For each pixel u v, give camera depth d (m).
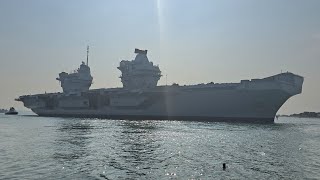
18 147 31.92
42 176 19.70
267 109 73.81
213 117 80.06
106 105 99.94
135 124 69.81
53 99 115.88
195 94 79.44
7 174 20.02
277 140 41.16
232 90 73.12
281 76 69.19
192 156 27.75
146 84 101.38
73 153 28.56
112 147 32.84
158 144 35.66
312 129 67.38
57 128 58.47
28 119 99.31
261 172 21.77
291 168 23.19
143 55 103.50
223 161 25.50
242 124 70.00
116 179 19.42
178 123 73.12
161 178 19.81
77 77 122.44
